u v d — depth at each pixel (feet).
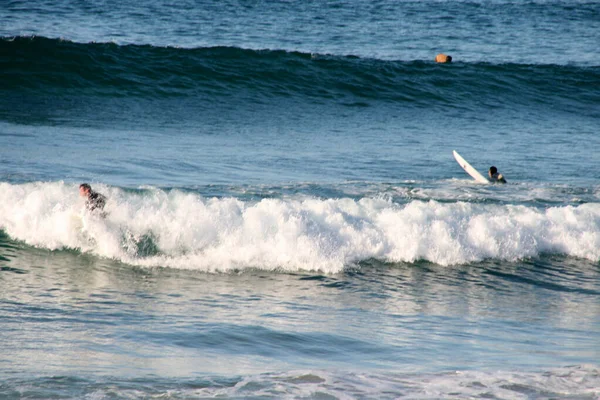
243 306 105.81
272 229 135.64
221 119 313.73
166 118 305.73
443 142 288.51
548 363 80.02
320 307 107.45
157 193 149.79
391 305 110.52
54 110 300.81
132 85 349.00
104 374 70.49
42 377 68.69
